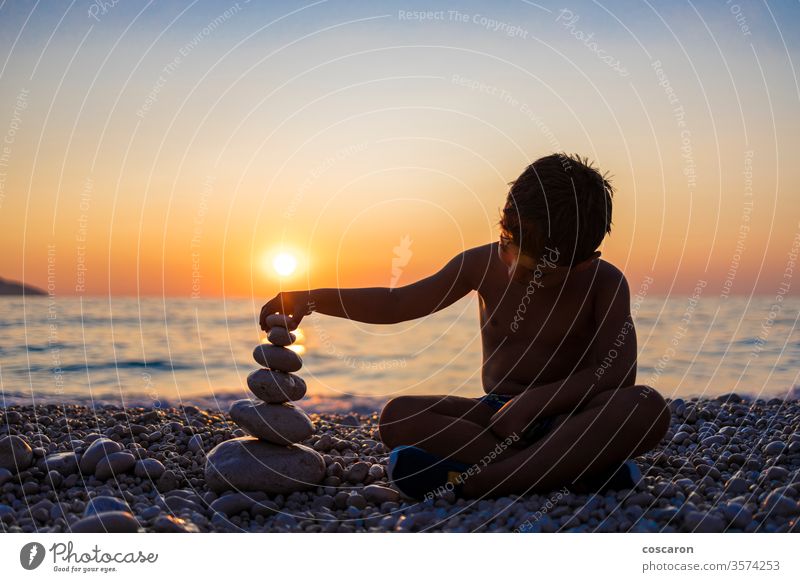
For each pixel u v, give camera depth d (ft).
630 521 7.59
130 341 39.96
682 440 11.23
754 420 12.87
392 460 8.41
